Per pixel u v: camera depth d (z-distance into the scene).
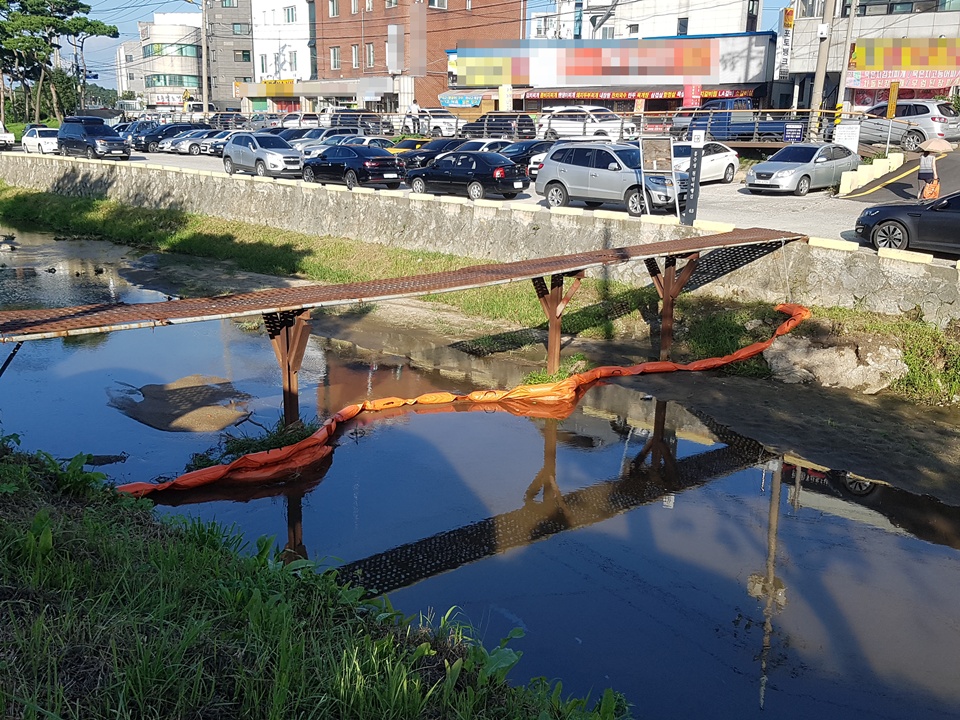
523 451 10.73
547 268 12.08
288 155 29.89
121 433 10.84
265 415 11.62
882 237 15.45
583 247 18.06
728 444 10.98
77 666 4.29
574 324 16.22
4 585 4.96
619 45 46.59
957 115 29.38
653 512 9.03
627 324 15.97
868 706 5.96
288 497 9.27
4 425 11.05
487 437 11.19
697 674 6.30
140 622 4.82
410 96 53.53
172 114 69.75
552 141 28.48
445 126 45.69
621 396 12.78
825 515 8.98
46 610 4.81
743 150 31.64
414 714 4.34
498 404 12.51
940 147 19.22
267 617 5.08
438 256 20.41
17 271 22.36
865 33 37.03
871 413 11.88
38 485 7.30
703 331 15.02
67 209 31.30
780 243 15.06
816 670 6.37
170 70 97.25
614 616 7.05
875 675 6.31
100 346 15.11
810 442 10.98
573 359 14.33
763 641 6.73
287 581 5.85
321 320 17.16
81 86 79.12
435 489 9.53
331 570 7.09
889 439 11.01
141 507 7.49
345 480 9.73
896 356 12.82
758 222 19.38
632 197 20.66
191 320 8.62
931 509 9.15
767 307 14.89
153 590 5.35
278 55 62.91
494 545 8.24
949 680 6.26
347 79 57.12
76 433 10.80
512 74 50.31
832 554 8.16
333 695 4.35
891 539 8.48
